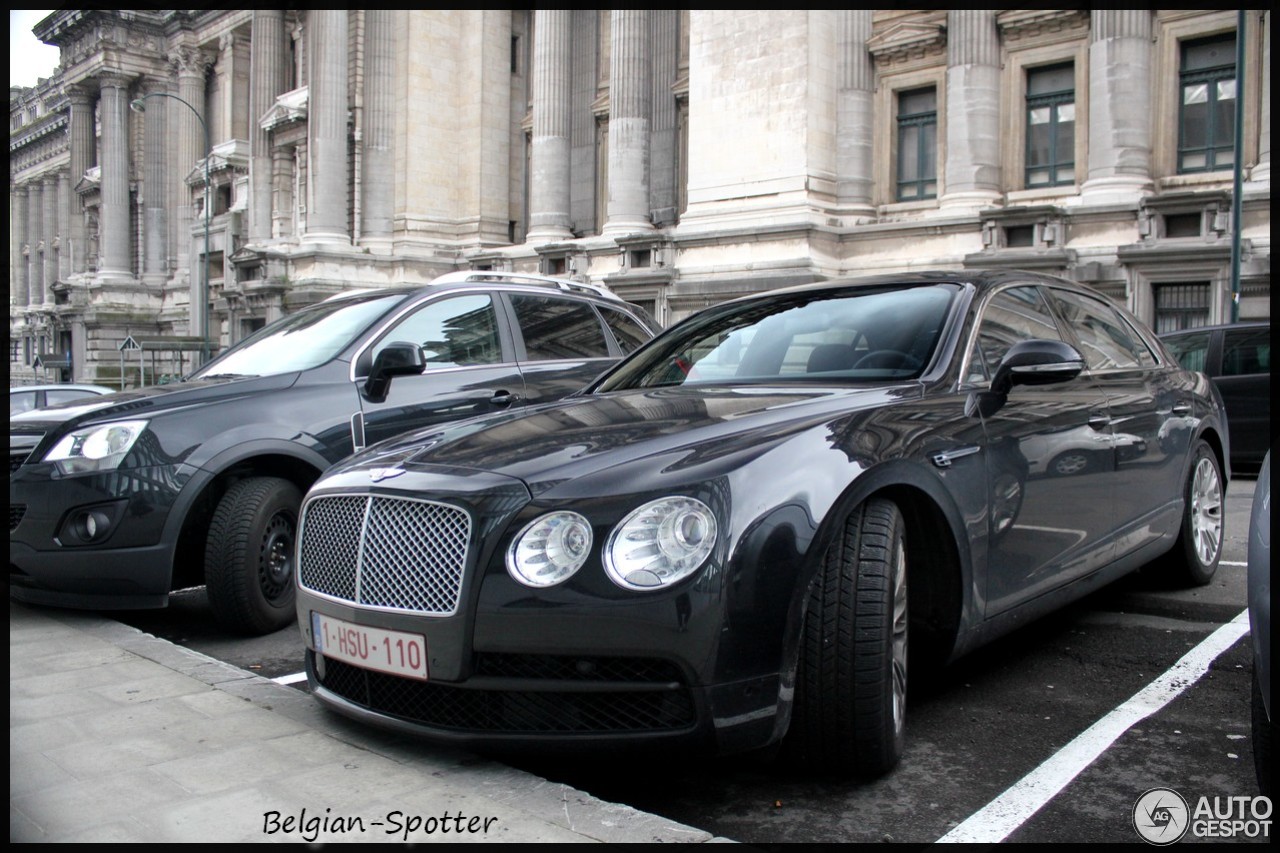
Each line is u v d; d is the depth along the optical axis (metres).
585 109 37.97
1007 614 3.85
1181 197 20.75
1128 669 4.48
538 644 2.92
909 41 26.03
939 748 3.57
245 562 5.40
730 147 27.59
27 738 3.51
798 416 3.41
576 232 38.16
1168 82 22.66
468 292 7.05
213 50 57.25
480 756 3.27
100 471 5.24
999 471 3.77
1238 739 3.62
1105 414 4.62
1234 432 12.54
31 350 78.69
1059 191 24.09
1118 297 21.55
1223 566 6.62
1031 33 24.50
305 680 4.62
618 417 3.69
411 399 6.28
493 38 40.25
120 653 4.70
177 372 49.00
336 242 37.84
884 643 3.07
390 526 3.26
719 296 26.66
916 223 24.80
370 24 38.94
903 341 4.15
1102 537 4.54
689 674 2.85
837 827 2.96
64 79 67.44
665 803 3.16
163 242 60.88
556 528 2.97
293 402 5.80
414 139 39.22
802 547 2.98
